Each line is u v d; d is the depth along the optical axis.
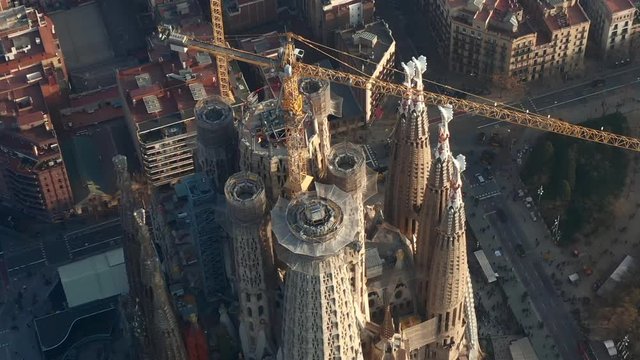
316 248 188.50
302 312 196.88
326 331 199.38
